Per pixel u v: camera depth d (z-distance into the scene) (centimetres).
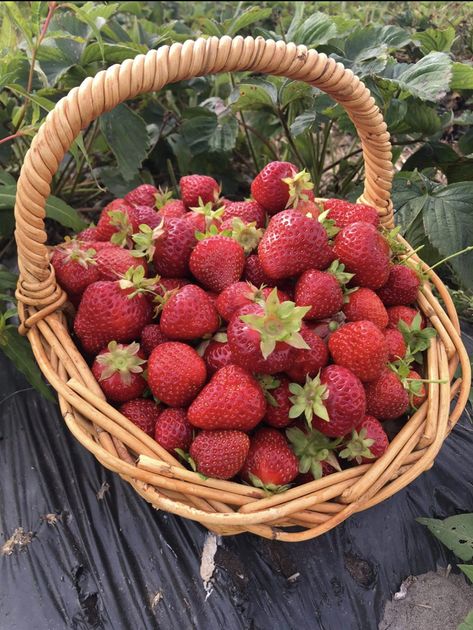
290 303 22
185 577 27
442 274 45
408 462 25
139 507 30
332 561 28
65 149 24
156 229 28
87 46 40
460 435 34
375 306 27
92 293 27
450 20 52
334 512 23
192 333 25
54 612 26
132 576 27
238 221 29
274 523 23
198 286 29
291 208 30
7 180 39
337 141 63
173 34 44
